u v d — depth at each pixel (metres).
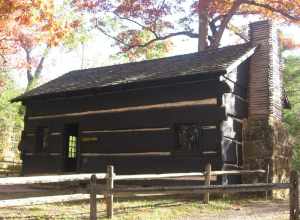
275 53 14.94
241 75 14.02
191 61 14.47
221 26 23.27
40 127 16.50
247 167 13.58
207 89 12.70
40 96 15.97
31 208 9.44
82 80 16.44
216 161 12.29
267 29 14.52
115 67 17.44
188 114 12.91
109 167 8.83
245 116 14.19
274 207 10.86
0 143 25.75
